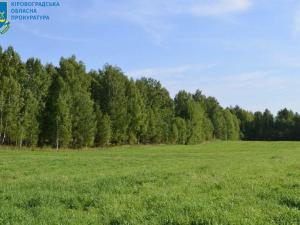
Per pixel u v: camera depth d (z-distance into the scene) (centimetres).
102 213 1355
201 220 1211
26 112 7938
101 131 9569
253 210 1370
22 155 5306
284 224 1190
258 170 3133
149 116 11850
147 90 13162
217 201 1558
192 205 1430
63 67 9050
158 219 1244
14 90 7769
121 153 6925
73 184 2042
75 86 8944
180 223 1187
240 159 5094
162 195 1672
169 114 13200
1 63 8038
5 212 1323
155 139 12275
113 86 10306
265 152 7975
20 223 1187
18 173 2884
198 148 10325
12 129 7750
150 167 3503
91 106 9038
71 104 8638
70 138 8444
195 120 14112
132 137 10919
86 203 1534
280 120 19912
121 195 1678
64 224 1191
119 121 10262
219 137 17625
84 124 8844
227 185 2055
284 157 5550
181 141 13125
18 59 8256
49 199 1565
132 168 3378
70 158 4834
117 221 1238
